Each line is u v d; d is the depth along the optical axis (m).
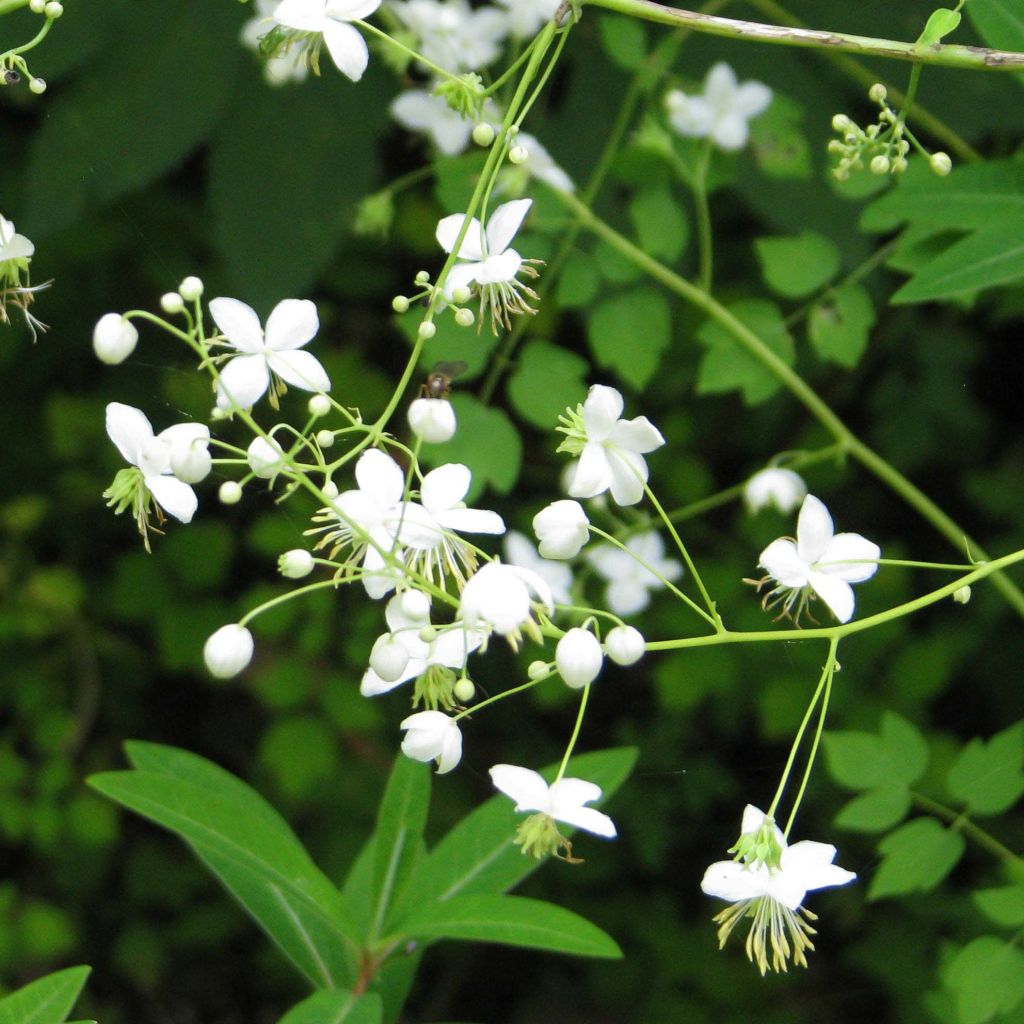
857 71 0.71
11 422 1.07
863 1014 1.07
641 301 0.72
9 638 1.06
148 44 0.69
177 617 1.03
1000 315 0.90
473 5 0.77
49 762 1.04
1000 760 0.67
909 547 1.05
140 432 0.58
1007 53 0.60
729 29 0.60
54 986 0.58
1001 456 1.03
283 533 0.99
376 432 0.57
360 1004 0.59
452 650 0.58
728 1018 1.07
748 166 0.72
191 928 1.14
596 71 0.74
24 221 0.68
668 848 1.08
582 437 0.58
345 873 1.02
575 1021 1.19
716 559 0.98
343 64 0.59
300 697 1.00
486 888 0.62
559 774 0.58
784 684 0.95
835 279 0.73
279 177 0.69
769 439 1.03
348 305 1.03
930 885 0.67
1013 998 0.66
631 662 0.57
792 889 0.57
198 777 0.62
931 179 0.66
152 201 0.91
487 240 0.59
